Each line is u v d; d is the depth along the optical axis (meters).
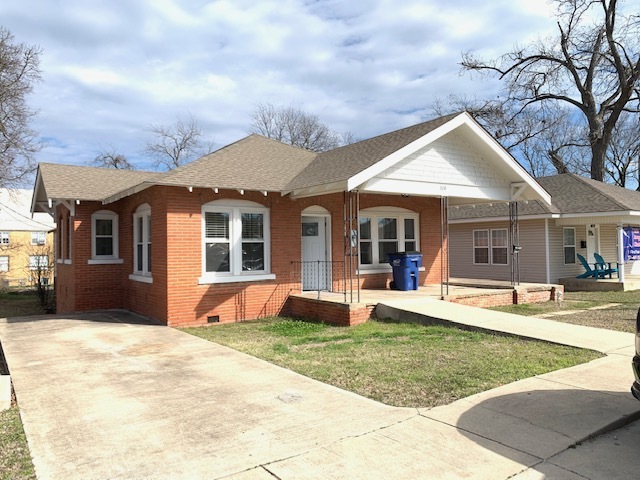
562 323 9.80
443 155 12.42
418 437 4.40
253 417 4.93
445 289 14.36
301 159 14.66
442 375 6.46
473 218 22.05
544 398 5.43
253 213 12.23
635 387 4.52
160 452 4.11
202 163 12.23
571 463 3.94
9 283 34.22
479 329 9.38
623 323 10.84
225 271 11.73
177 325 10.86
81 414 5.07
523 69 32.97
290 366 7.07
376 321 11.06
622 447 4.29
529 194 14.33
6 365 8.02
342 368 6.91
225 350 8.18
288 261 12.60
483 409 5.10
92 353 8.03
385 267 14.89
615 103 30.47
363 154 12.20
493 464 3.89
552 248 20.42
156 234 11.45
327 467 3.82
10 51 25.06
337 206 13.71
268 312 12.24
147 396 5.66
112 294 14.13
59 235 16.73
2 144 25.59
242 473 3.73
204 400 5.49
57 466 3.88
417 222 15.73
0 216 37.38
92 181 14.95
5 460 4.02
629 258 20.39
